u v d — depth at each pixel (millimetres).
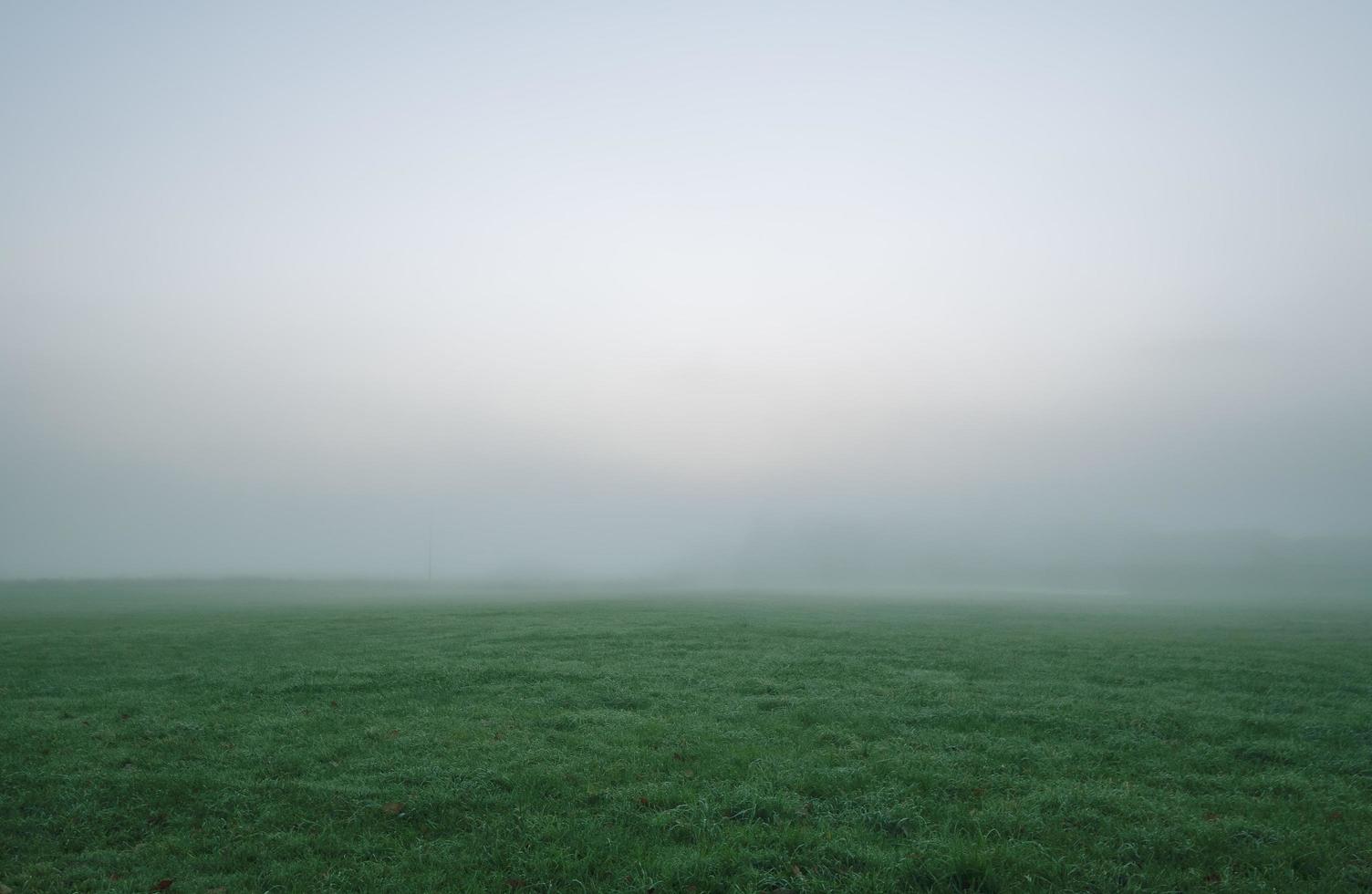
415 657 24828
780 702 18031
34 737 15000
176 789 12078
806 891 8812
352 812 11250
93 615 45188
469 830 10734
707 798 11445
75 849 10375
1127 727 15648
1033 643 28688
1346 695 19094
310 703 18094
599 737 14836
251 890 9055
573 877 9273
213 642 29062
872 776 12383
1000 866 9273
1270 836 10266
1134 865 9547
